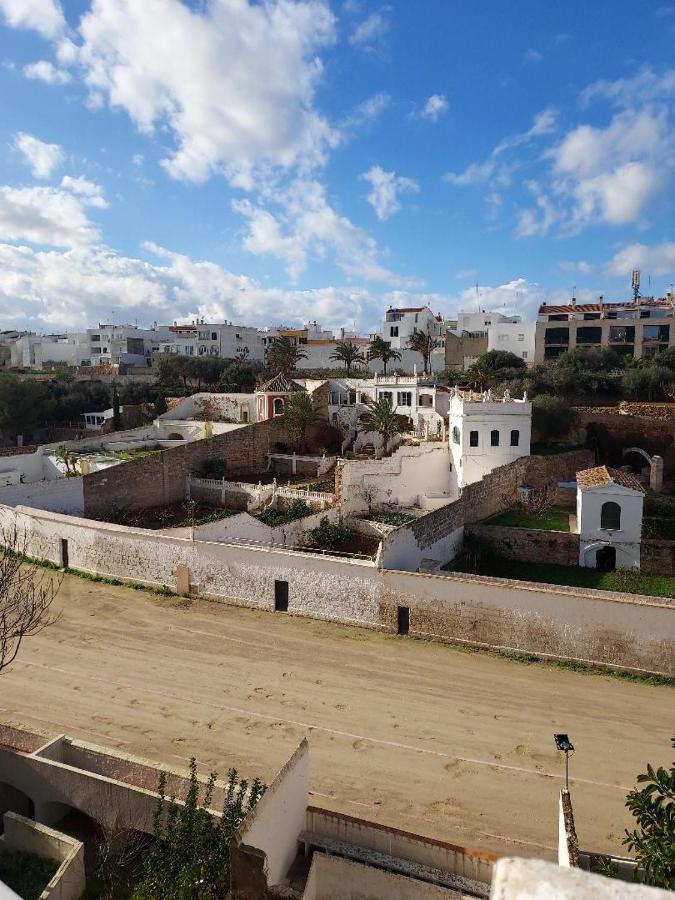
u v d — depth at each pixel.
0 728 18.23
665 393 61.91
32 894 13.63
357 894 13.53
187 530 34.16
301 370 91.88
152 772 16.02
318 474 54.72
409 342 84.69
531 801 17.92
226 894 12.09
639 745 20.44
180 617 29.75
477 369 69.44
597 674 24.97
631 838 11.21
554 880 3.01
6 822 15.20
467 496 39.06
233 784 14.15
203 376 88.56
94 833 16.56
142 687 23.55
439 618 27.53
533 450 52.62
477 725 21.50
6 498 39.12
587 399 64.50
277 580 30.31
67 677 24.09
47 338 123.06
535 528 39.50
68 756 17.02
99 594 32.12
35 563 36.03
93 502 44.44
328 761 19.50
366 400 66.75
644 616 24.59
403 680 24.36
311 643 27.31
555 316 88.25
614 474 38.09
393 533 29.80
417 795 18.12
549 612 25.84
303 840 14.24
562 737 15.34
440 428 59.84
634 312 84.44
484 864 13.25
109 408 80.31
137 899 12.58
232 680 24.20
